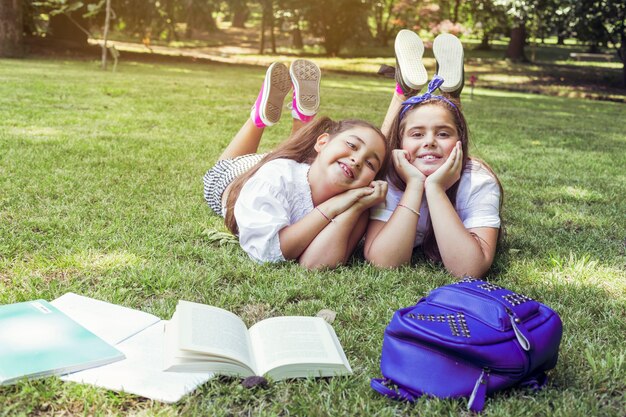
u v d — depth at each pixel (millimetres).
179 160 5863
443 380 2109
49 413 1975
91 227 3729
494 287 2336
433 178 3361
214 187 4082
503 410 2057
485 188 3523
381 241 3361
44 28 25156
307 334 2426
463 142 3531
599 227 4469
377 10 36656
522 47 31141
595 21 24094
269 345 2334
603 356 2477
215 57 28562
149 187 4770
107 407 2006
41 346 2238
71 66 17656
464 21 32719
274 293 2939
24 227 3637
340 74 24250
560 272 3488
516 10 25172
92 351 2238
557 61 32531
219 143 6934
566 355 2459
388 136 3615
